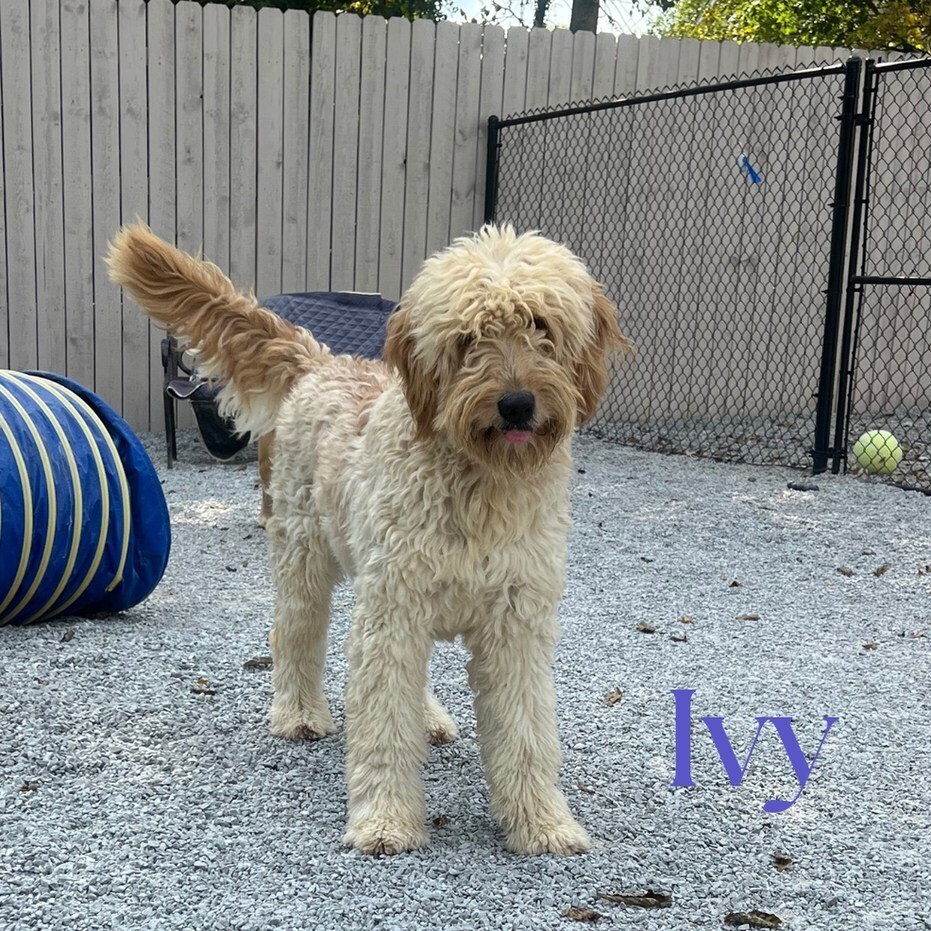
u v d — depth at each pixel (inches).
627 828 106.2
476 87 256.2
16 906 87.4
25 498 145.3
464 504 96.0
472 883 93.4
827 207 263.1
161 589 165.2
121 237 135.3
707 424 265.4
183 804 107.3
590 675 142.9
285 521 125.2
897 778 119.3
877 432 223.6
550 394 95.1
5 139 234.8
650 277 265.1
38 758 114.6
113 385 245.0
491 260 97.5
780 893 94.3
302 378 130.0
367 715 100.8
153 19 239.0
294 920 86.4
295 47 245.9
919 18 331.6
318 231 252.1
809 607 163.5
